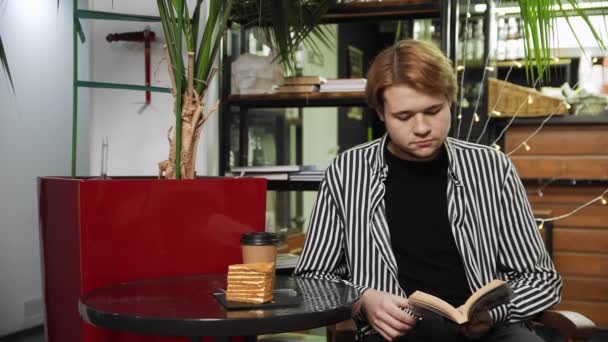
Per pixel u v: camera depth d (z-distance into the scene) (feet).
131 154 8.50
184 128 5.94
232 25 9.29
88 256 4.91
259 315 3.67
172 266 5.31
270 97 9.09
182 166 5.91
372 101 5.15
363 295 4.96
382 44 22.67
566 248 13.58
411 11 8.87
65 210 5.14
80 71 14.12
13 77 12.52
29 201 13.05
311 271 5.52
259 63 9.07
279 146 14.20
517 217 5.36
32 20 12.91
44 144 13.34
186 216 5.37
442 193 5.34
